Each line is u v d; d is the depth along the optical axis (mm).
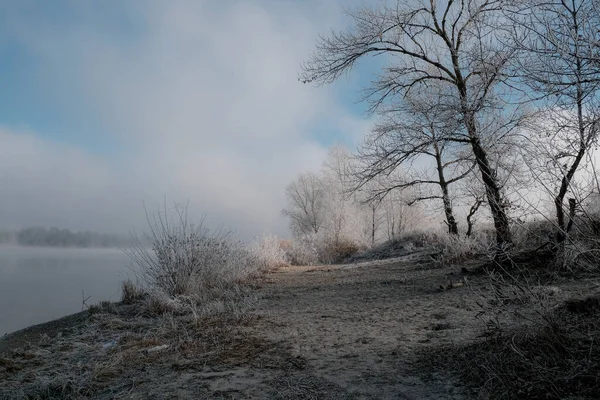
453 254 12734
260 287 11047
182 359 4504
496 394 3010
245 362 4297
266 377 3846
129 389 3754
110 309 8547
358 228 30562
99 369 4324
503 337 3836
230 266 11773
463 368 3576
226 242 12555
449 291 7785
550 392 2818
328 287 10328
